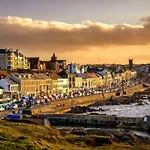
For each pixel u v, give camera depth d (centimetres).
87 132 9812
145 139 9250
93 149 7700
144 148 8188
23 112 14175
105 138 8581
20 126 8969
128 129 12188
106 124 12912
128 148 8044
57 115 13512
